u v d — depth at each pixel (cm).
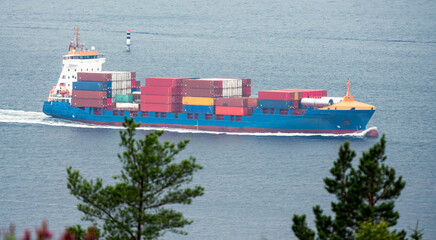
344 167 15275
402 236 14600
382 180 14950
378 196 15212
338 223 14862
